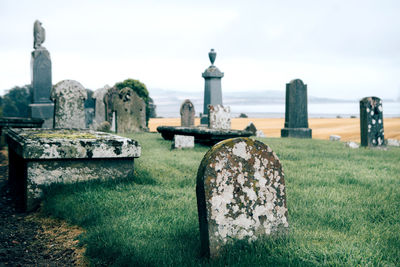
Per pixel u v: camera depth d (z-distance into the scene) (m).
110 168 6.25
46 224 5.00
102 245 3.84
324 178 7.05
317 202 5.36
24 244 4.35
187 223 4.36
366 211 4.94
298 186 6.42
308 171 7.89
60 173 5.89
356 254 3.33
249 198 3.62
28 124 13.01
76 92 12.38
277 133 29.16
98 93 21.48
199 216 3.57
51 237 4.52
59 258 3.90
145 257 3.40
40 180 5.77
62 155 5.79
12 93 59.69
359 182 6.81
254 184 3.65
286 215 3.86
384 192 6.01
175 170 7.70
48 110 19.06
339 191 6.08
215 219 3.43
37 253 4.07
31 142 5.62
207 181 3.42
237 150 3.57
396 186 6.53
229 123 14.93
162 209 4.92
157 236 4.02
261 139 16.09
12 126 12.76
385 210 4.95
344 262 3.21
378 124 13.94
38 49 19.03
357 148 13.27
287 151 11.36
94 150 6.00
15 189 6.89
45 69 19.06
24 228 4.93
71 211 5.05
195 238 3.93
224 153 3.50
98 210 4.91
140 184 6.28
